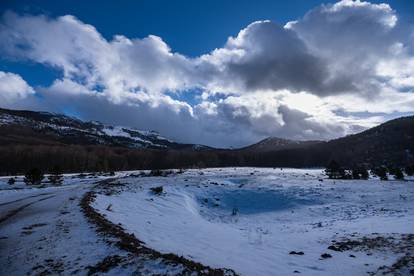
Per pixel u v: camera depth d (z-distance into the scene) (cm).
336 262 1300
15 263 1183
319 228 2250
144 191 3766
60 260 1176
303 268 1241
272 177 5772
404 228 1858
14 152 12406
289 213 3303
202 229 2173
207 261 1273
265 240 1866
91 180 6006
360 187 4253
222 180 5269
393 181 4984
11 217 2083
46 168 11725
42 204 2598
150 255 1117
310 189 4206
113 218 2042
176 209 3033
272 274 1159
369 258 1326
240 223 2930
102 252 1217
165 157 15338
